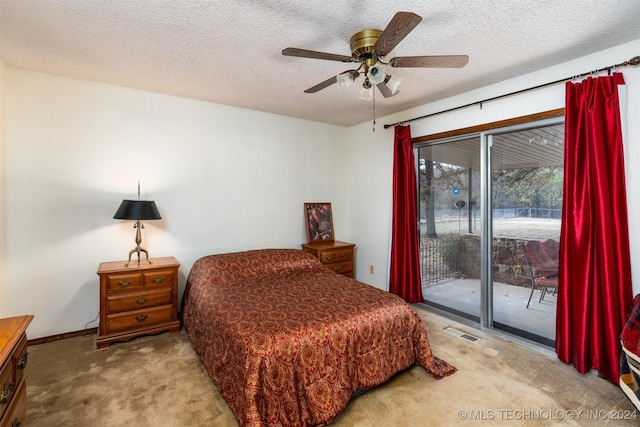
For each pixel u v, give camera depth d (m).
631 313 1.94
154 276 2.84
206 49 2.28
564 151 2.37
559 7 1.76
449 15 1.83
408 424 1.78
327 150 4.48
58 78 2.78
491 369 2.34
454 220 3.43
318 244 4.18
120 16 1.87
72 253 2.88
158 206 3.26
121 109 3.05
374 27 1.96
